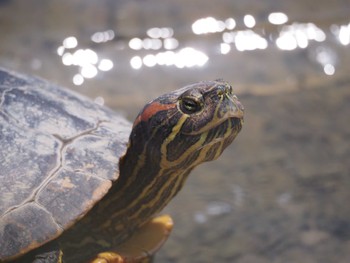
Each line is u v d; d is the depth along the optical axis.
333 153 5.41
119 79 6.64
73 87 6.47
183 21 7.67
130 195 3.45
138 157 3.36
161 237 3.62
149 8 7.94
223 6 7.95
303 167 5.23
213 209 4.76
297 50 7.18
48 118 3.40
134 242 3.56
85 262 3.33
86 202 3.11
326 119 5.89
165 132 3.21
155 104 3.26
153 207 3.52
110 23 7.62
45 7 7.97
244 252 4.36
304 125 5.80
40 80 3.80
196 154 3.23
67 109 3.53
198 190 4.98
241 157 5.37
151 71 6.80
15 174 3.13
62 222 3.05
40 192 3.10
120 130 3.56
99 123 3.54
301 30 7.52
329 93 6.31
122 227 3.52
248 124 5.80
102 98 6.26
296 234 4.51
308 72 6.74
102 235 3.48
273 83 6.50
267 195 4.91
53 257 3.07
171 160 3.29
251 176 5.13
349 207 4.77
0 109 3.36
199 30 7.51
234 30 7.52
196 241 4.45
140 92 6.40
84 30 7.48
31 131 3.31
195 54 7.06
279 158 5.35
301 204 4.81
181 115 3.16
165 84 6.57
